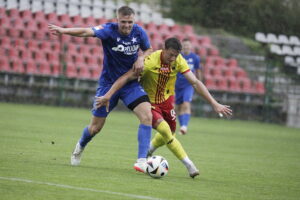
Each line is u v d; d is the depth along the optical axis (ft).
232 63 313.12
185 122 171.53
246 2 356.79
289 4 361.30
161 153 124.98
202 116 296.10
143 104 89.25
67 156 105.40
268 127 264.31
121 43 89.10
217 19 357.41
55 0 315.78
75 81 277.64
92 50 290.15
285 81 317.63
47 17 297.74
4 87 264.93
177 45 88.22
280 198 74.49
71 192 67.00
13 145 116.06
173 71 92.43
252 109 304.09
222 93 300.61
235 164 113.70
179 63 91.56
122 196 66.39
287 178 96.63
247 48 341.62
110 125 196.54
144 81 93.86
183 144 150.61
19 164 88.48
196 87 89.51
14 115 199.82
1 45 273.13
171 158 116.16
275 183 89.20
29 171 81.71
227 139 178.81
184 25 345.51
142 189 72.64
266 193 77.92
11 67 269.23
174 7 365.40
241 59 326.44
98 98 87.15
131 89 90.74
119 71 91.45
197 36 321.52
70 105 276.82
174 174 91.71
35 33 286.87
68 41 290.15
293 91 305.73
